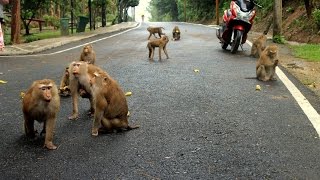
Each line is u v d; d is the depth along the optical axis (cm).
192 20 5834
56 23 3747
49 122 489
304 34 2036
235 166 435
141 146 497
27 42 1986
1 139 526
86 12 4528
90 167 435
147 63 1212
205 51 1541
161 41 1302
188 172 420
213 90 820
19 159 458
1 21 1430
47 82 480
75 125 589
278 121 599
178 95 775
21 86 867
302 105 692
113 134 544
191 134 543
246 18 1426
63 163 446
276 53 905
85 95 635
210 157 461
